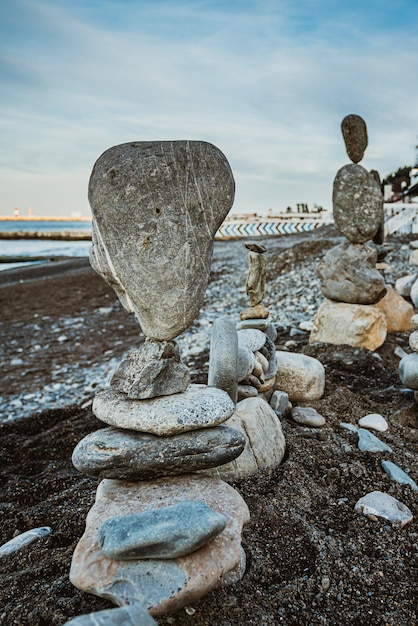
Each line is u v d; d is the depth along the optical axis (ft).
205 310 33.73
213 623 6.55
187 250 7.91
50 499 10.78
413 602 7.15
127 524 6.64
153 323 8.19
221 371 11.03
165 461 7.87
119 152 7.84
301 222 91.50
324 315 20.10
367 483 10.23
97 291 45.37
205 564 6.60
